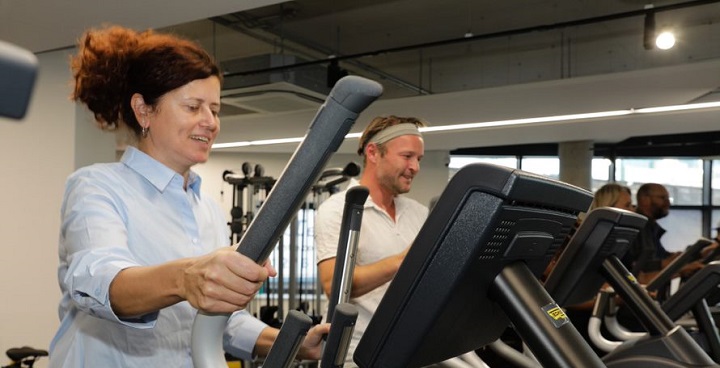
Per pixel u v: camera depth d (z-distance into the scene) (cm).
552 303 76
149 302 83
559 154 1069
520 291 75
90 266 94
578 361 72
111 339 123
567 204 80
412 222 229
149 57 121
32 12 425
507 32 553
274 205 68
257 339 134
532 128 847
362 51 758
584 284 147
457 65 789
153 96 122
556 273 142
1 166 529
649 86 615
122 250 101
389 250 214
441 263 70
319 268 209
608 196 335
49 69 521
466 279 71
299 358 112
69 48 515
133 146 131
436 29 692
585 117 755
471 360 162
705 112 734
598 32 668
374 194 223
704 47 670
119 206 120
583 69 764
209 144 126
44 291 507
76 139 511
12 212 524
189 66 121
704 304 183
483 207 69
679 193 1127
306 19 662
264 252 71
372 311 206
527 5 619
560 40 698
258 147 1018
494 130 862
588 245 140
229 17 640
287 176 67
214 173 1082
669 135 1099
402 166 218
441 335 75
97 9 419
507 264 77
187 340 131
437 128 830
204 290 72
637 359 147
